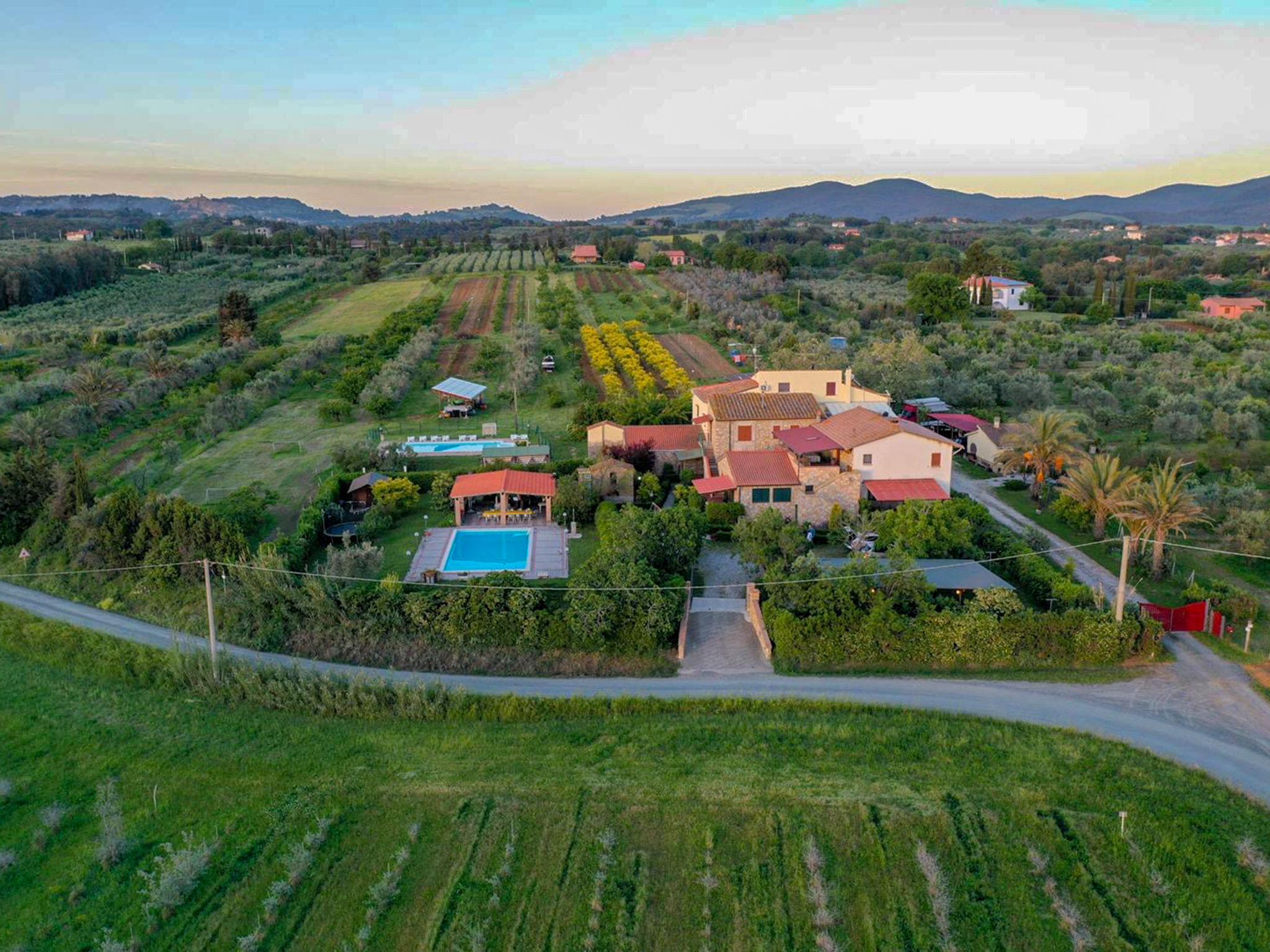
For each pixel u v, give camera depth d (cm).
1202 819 3369
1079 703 4272
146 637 5306
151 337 13700
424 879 3300
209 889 3303
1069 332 13512
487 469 7600
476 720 4334
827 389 7994
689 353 12706
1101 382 10250
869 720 4175
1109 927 2969
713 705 4350
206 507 6662
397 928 3092
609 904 3167
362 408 10319
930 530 5484
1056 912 3041
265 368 12031
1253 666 4553
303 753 4106
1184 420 8138
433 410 10219
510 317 15538
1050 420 6881
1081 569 5672
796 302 15362
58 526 6431
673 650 4869
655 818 3534
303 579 5319
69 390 10412
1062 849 3284
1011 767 3766
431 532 6550
